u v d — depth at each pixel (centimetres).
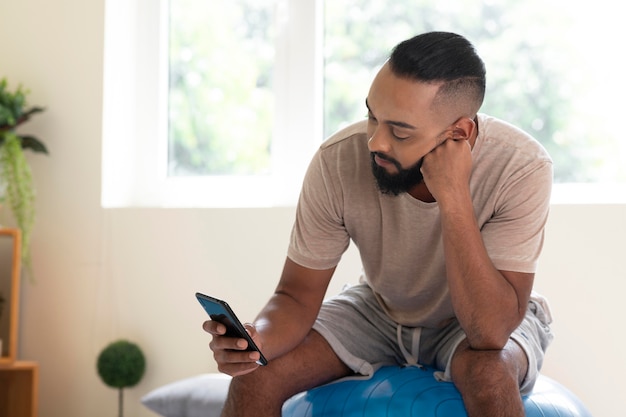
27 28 340
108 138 332
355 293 212
